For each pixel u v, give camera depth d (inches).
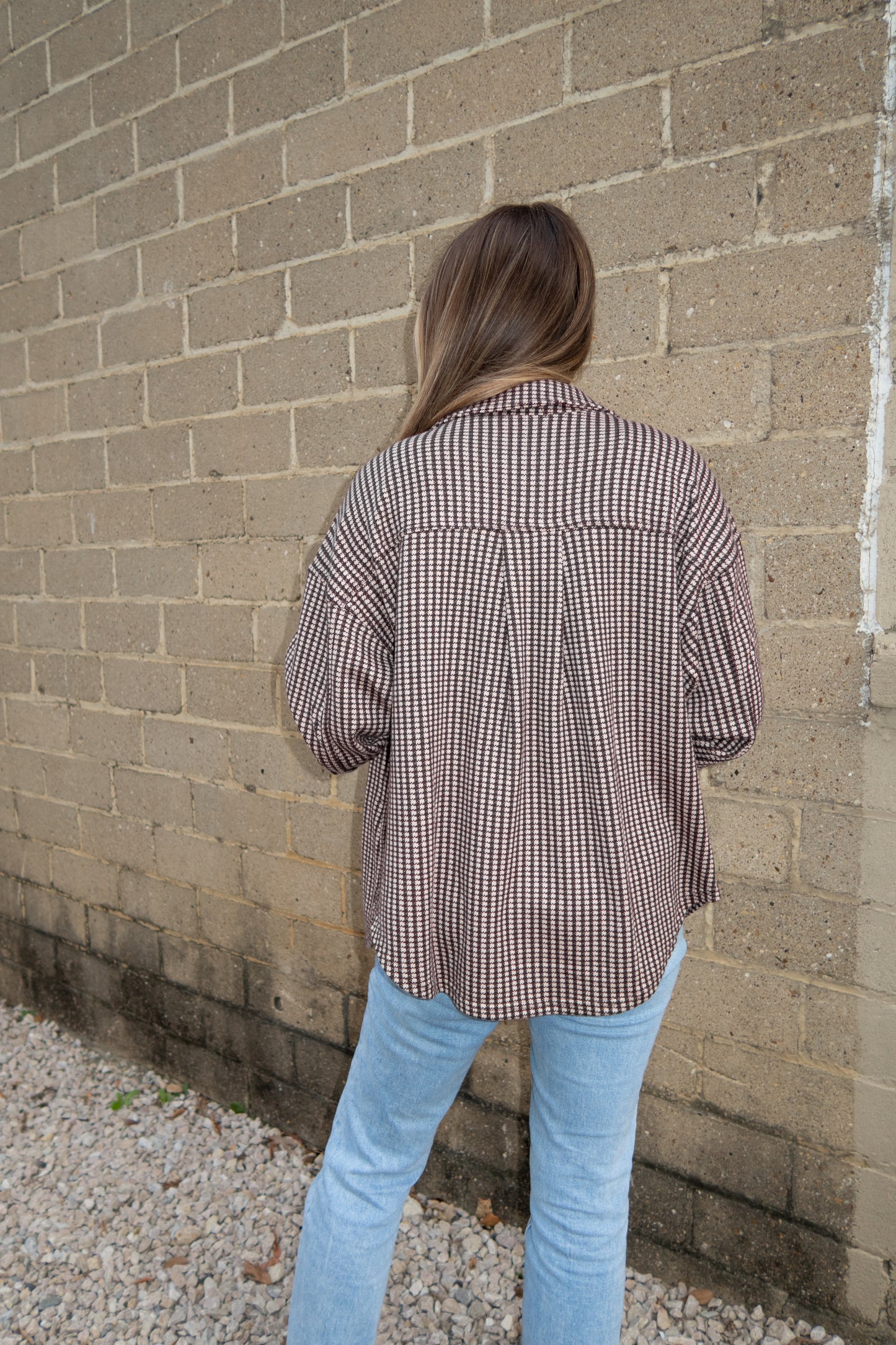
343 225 78.2
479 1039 42.9
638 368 64.7
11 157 105.3
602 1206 44.1
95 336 98.7
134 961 103.8
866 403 56.9
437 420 41.0
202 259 88.1
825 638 59.7
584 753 38.1
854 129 55.4
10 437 110.4
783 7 56.7
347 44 76.2
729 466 61.8
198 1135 91.0
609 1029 40.7
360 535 39.4
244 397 86.4
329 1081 87.6
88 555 102.6
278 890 89.4
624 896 38.3
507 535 37.6
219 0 84.0
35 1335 66.9
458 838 39.3
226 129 85.0
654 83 62.0
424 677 38.4
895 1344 61.4
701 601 38.4
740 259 60.1
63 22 97.3
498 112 68.9
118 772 102.6
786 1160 64.5
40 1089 99.9
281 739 87.3
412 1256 73.5
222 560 89.9
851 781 59.7
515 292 39.8
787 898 62.7
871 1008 60.4
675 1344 63.7
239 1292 70.0
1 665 115.7
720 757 41.9
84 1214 79.4
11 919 118.6
